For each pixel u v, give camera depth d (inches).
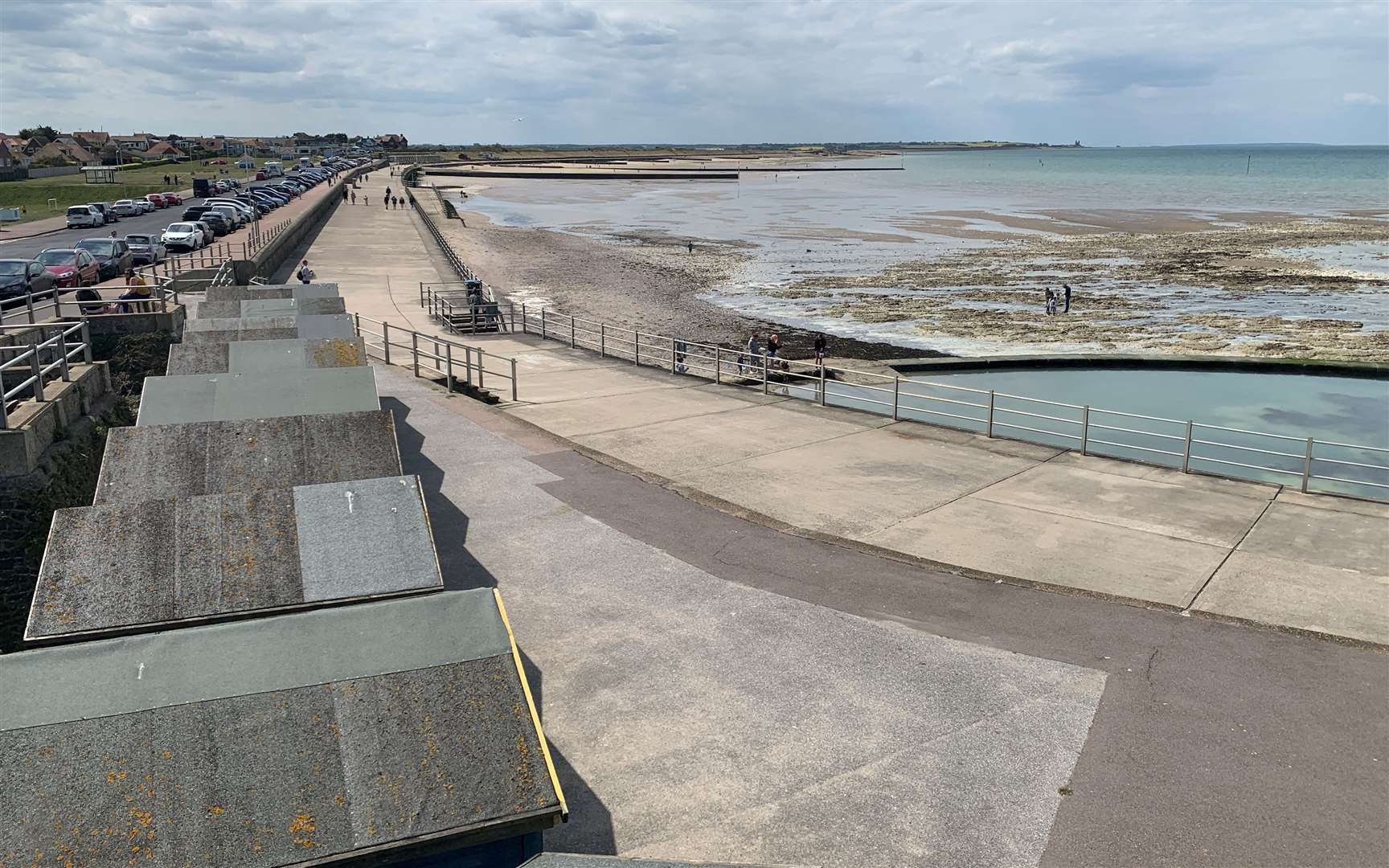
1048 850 269.4
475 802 211.0
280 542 346.0
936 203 5118.1
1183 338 1467.8
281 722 221.3
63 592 313.4
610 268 2385.6
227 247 1982.0
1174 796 290.2
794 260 2581.2
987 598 427.8
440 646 248.2
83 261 1300.4
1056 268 2329.0
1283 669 362.0
